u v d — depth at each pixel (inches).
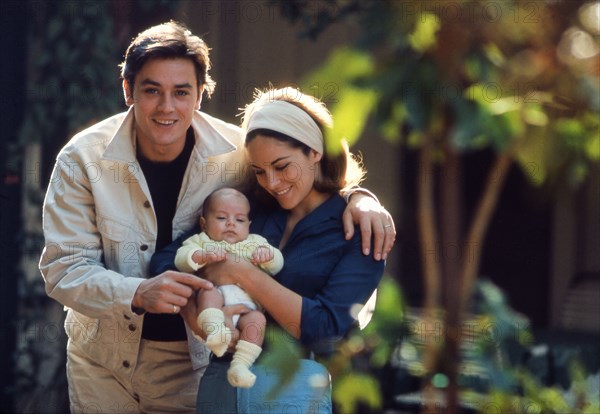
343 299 160.7
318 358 143.9
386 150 390.3
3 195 292.0
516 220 414.3
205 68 178.1
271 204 178.7
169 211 185.5
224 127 188.4
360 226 165.8
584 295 396.8
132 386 190.1
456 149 91.3
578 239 408.2
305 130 163.2
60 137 284.2
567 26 94.9
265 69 346.9
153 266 178.5
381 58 91.1
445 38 90.4
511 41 95.2
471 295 99.3
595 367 149.7
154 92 171.6
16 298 294.7
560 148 94.3
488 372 96.1
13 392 289.1
